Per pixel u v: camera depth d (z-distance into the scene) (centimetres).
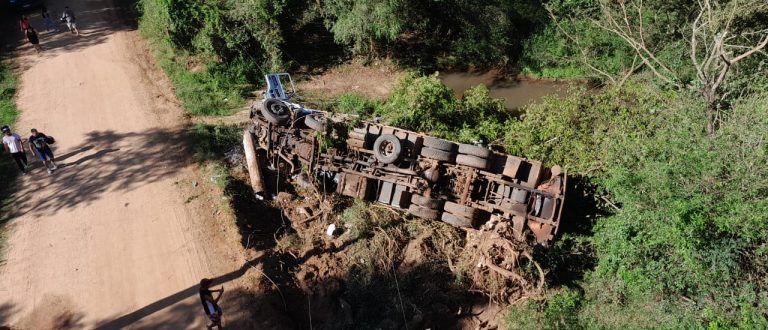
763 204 1130
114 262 1384
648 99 1678
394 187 1556
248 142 1717
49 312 1259
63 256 1403
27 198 1602
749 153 1225
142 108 2020
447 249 1460
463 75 2583
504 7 2580
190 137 1864
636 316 1302
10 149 1628
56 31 2527
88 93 2095
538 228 1443
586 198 1556
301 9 2511
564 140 1606
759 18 1753
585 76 2497
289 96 2084
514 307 1338
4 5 2719
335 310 1316
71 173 1694
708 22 1739
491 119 1881
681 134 1353
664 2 2208
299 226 1539
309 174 1645
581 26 2534
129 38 2486
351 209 1568
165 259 1391
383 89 2389
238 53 2359
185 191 1620
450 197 1525
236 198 1598
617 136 1523
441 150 1504
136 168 1716
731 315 1219
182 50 2355
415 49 2658
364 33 2355
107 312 1260
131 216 1527
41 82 2148
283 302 1302
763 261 1213
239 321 1234
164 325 1227
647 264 1302
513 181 1483
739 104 1480
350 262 1412
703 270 1211
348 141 1599
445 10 2591
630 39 1977
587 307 1340
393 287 1350
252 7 2262
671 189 1233
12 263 1384
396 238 1471
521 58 2627
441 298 1346
